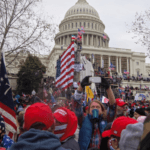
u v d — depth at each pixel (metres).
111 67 56.91
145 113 5.73
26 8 15.71
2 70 4.38
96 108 3.61
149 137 1.40
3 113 4.14
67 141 2.89
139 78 70.12
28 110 2.13
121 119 2.44
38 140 1.76
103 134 2.73
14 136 4.62
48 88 25.22
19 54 17.08
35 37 16.08
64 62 19.73
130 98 36.47
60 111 2.96
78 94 3.58
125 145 1.91
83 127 3.52
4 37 14.95
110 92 3.64
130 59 96.00
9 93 4.32
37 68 45.41
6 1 14.99
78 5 108.56
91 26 102.94
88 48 89.06
